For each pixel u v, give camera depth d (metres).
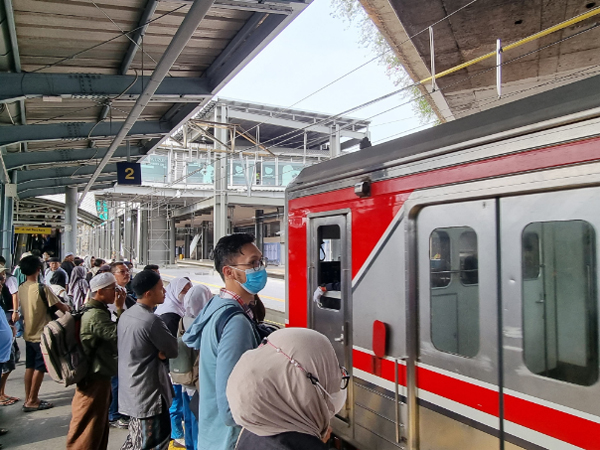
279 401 1.27
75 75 6.93
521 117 2.30
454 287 2.62
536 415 2.14
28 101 7.98
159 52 6.95
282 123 27.72
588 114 1.97
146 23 5.56
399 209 3.00
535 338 2.18
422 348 2.79
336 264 4.08
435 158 2.73
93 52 6.67
